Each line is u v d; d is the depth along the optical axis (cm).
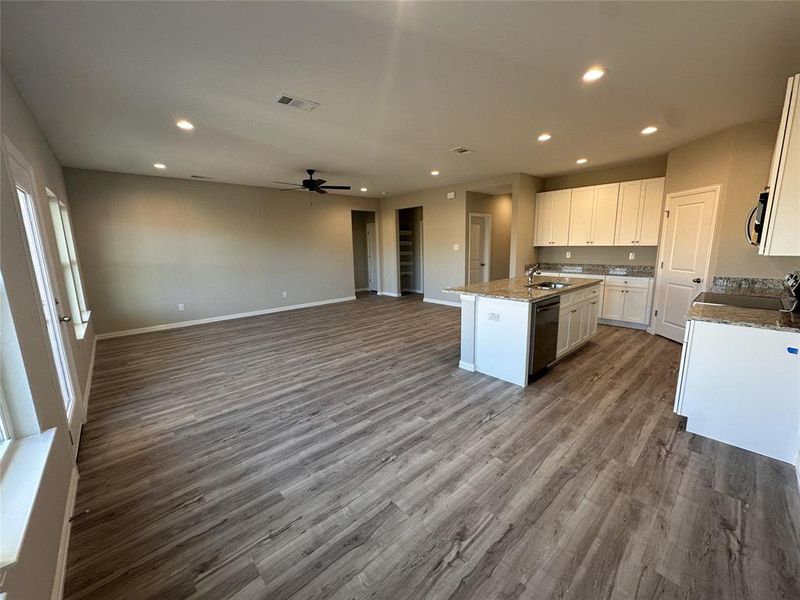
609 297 544
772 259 346
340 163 489
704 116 327
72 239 446
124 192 533
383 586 140
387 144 398
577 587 138
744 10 176
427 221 764
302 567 149
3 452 149
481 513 176
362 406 294
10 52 195
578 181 583
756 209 271
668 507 177
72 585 142
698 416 240
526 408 285
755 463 211
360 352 439
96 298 519
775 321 217
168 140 369
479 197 722
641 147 429
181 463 222
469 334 367
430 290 782
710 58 223
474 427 257
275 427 264
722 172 371
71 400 254
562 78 247
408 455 225
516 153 449
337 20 178
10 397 155
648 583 138
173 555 155
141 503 188
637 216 507
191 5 163
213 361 415
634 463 213
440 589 138
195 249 608
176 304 594
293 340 501
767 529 163
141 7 163
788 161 203
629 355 405
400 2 165
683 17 181
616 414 272
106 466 220
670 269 450
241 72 230
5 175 163
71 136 342
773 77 249
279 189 703
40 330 177
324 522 173
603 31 193
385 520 173
